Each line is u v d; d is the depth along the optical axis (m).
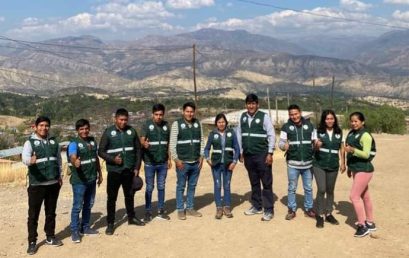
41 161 7.66
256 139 8.98
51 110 108.25
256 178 9.31
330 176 8.57
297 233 8.29
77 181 8.12
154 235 8.41
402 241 7.89
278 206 10.10
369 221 8.29
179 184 9.24
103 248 7.86
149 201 9.20
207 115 77.88
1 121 91.88
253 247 7.73
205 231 8.54
